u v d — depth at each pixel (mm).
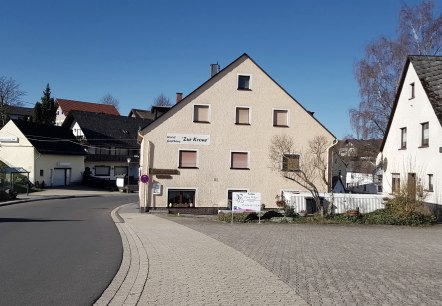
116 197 48156
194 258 10766
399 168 30219
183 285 8008
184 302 6906
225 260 10477
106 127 68688
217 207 32562
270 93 33312
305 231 17531
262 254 11391
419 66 28109
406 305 6887
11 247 12352
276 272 9133
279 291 7586
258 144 33094
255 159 33000
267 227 18984
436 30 37938
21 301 6934
